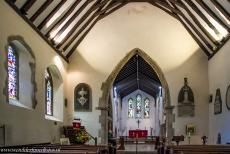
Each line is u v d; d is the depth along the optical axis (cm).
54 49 1495
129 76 2634
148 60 1758
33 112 1221
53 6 1241
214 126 1588
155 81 2670
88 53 1764
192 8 1429
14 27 1038
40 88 1308
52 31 1392
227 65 1377
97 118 1728
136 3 1786
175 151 878
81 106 1734
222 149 895
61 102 1648
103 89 1742
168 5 1677
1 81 947
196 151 825
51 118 1512
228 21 1268
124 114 3791
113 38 1773
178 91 1727
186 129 1694
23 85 1223
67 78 1745
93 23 1755
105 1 1565
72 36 1627
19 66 1230
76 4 1358
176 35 1755
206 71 1725
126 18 1786
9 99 1123
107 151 1138
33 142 1215
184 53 1745
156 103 3525
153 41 1764
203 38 1617
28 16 1162
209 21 1420
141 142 3047
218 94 1516
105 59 1761
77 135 1591
